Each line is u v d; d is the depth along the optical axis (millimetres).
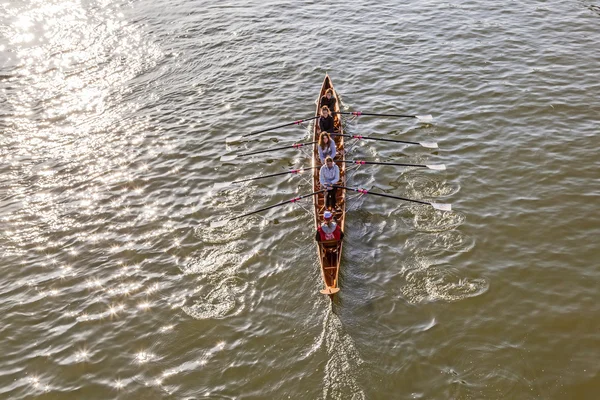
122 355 12398
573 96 20812
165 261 15062
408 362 11633
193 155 19875
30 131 22094
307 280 14047
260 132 19922
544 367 11281
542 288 13133
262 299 13617
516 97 21141
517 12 28750
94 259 15297
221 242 15609
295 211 16688
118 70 26875
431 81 23141
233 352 12258
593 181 16453
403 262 14344
